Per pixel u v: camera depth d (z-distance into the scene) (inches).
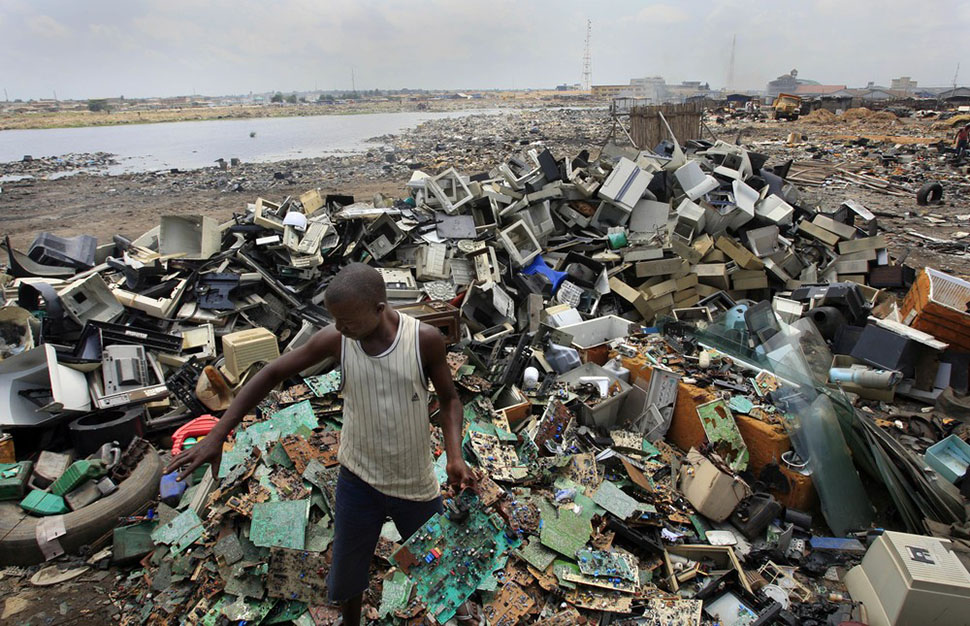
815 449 164.1
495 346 234.1
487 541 104.0
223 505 144.3
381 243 292.4
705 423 177.6
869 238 339.3
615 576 134.1
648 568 143.6
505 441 174.2
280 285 258.4
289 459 157.3
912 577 116.3
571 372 214.8
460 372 198.5
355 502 97.0
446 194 319.9
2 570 140.6
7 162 986.1
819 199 558.3
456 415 98.6
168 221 281.6
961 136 815.1
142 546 143.9
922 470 168.6
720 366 205.8
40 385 184.4
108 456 168.7
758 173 410.3
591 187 349.7
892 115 1584.6
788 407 175.3
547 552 138.3
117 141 1373.0
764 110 2069.4
